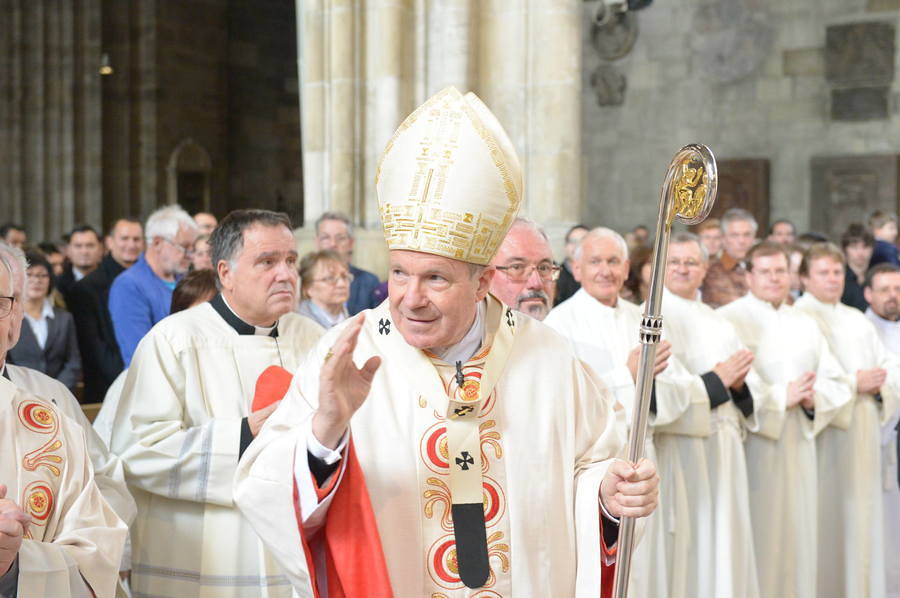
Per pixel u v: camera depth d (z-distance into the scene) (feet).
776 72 54.24
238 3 56.70
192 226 18.45
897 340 19.06
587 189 58.44
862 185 52.47
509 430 6.85
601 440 7.20
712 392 14.44
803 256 18.29
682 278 15.90
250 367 10.61
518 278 11.62
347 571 6.23
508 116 25.71
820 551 16.99
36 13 50.65
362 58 26.09
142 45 52.31
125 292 18.01
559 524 6.82
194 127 54.34
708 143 55.62
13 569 6.97
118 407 10.51
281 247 10.55
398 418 6.77
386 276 25.59
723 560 14.58
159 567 10.25
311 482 6.20
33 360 18.42
